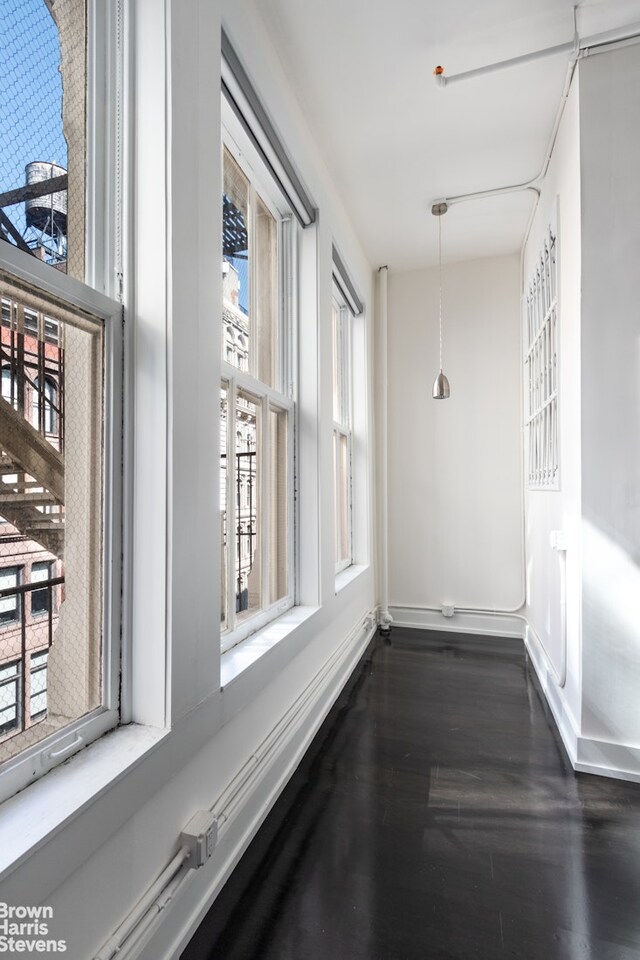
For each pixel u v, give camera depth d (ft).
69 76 3.21
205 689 3.90
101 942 2.81
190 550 3.68
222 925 3.82
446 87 6.73
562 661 7.04
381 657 10.39
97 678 3.31
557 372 7.67
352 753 6.48
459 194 9.39
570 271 6.84
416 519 12.77
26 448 2.78
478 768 6.14
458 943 3.68
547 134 7.77
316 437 7.46
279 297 7.39
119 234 3.57
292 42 5.94
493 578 12.14
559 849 4.71
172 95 3.54
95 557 3.30
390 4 5.49
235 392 5.52
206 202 4.03
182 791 3.67
